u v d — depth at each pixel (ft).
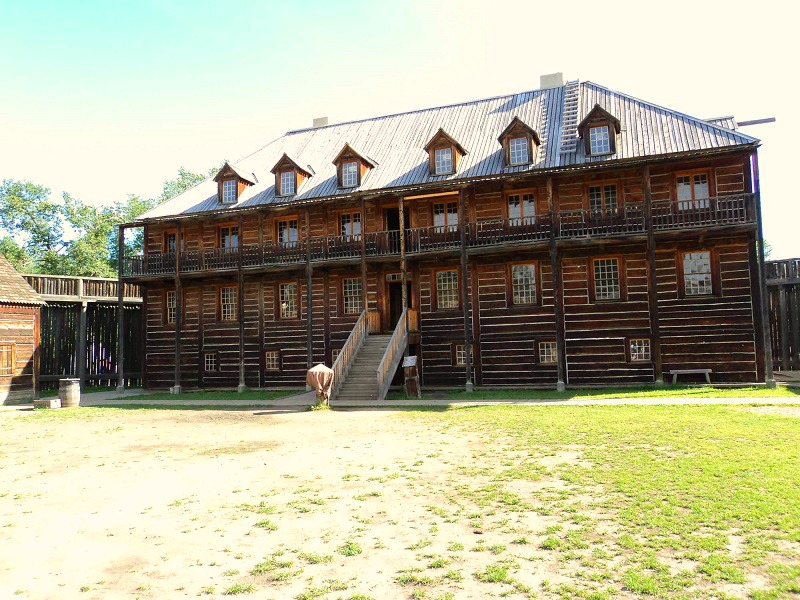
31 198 190.60
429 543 23.36
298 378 99.19
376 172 97.81
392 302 103.30
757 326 76.18
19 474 37.96
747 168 76.84
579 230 82.12
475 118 102.32
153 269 105.19
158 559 22.95
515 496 28.89
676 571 19.98
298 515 27.55
